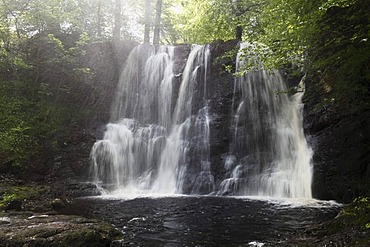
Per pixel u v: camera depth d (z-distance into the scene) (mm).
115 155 14891
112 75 17625
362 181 10422
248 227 7020
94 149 14531
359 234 4953
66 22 17797
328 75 10820
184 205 9766
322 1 6898
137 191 13469
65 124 15281
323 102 10891
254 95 14570
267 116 14094
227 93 15000
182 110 15859
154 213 8523
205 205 9773
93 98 16891
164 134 15688
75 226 6016
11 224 6090
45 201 9297
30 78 16094
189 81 16172
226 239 6191
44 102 15578
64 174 13492
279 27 8023
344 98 10688
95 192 12336
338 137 11539
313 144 12250
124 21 23484
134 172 14883
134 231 6715
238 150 13969
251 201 10602
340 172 11141
